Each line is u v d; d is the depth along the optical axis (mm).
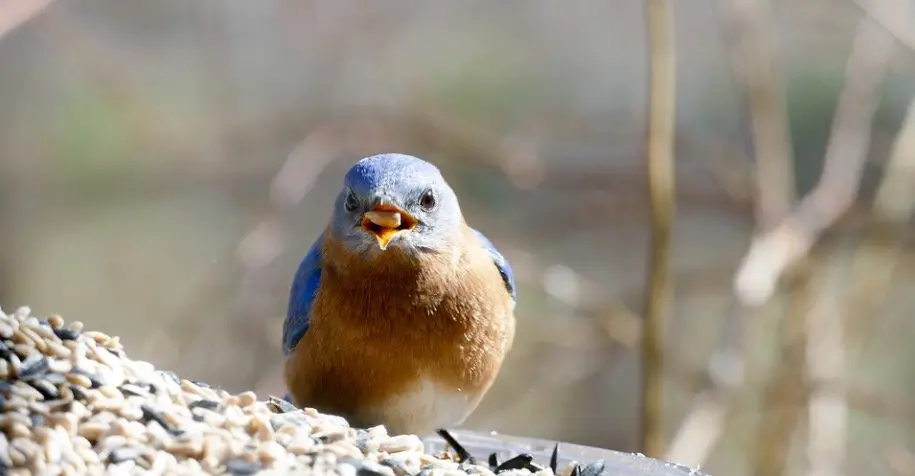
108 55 16562
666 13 11344
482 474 6816
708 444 12719
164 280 16625
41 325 6762
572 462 7516
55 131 16922
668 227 11539
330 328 7832
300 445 6328
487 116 16906
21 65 17031
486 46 17219
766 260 12500
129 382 6566
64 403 6211
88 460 5941
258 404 6746
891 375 15430
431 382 7867
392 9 16844
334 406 7992
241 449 6172
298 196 14562
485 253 8258
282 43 16953
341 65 16531
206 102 16859
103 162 16688
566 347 14977
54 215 16922
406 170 7879
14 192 16922
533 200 16250
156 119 16406
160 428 6219
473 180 16219
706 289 14812
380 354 7781
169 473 5945
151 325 16484
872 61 14297
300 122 15914
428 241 7766
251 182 16344
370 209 7734
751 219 14820
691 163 15789
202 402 6598
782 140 13844
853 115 14141
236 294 14789
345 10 16656
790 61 17125
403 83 16594
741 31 13742
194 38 17109
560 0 17469
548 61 17375
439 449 8398
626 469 7387
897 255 13711
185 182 16328
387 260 7730
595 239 16734
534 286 15117
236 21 17109
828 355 13352
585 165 16109
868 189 15633
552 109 17031
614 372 15625
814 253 13336
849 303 13742
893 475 14805
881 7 13867
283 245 14938
